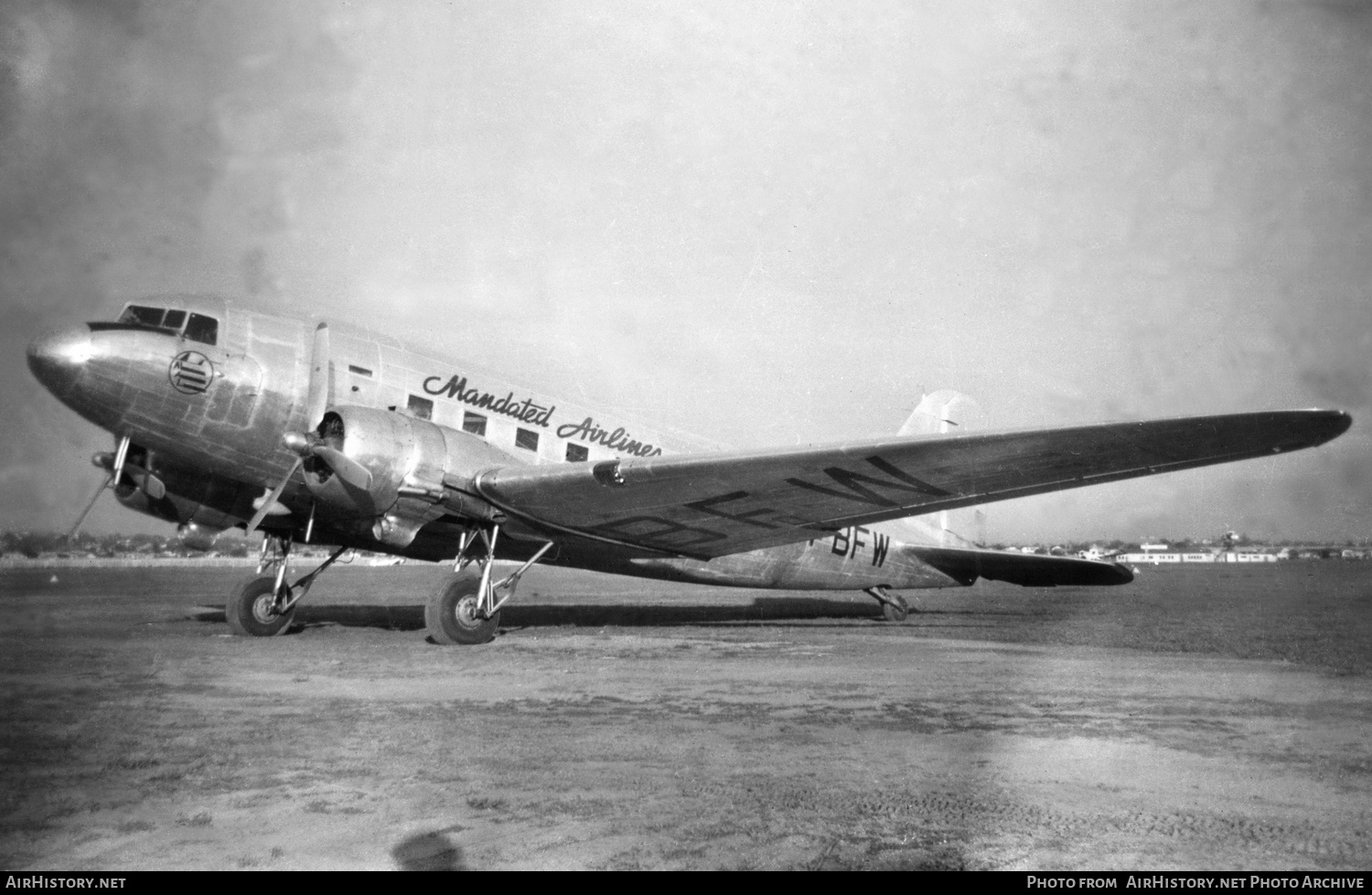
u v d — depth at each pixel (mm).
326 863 2930
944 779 3957
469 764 4145
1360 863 3014
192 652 8320
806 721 5203
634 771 4051
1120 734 4922
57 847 3053
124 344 8719
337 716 5234
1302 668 7750
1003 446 7316
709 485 8594
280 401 9477
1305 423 6406
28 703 5613
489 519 9289
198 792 3672
